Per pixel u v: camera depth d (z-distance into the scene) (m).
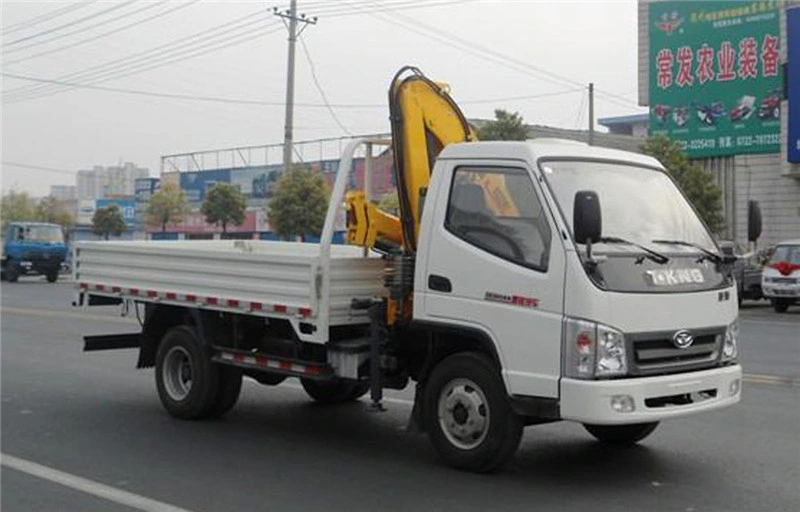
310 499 6.23
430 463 7.21
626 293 6.13
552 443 7.90
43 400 10.20
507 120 29.09
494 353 6.54
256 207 54.47
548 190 6.37
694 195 29.16
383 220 7.81
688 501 6.14
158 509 6.03
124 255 9.55
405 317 7.33
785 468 7.04
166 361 9.22
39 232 36.56
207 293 8.52
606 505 6.04
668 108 32.94
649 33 33.25
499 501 6.14
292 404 9.93
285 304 7.68
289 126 36.56
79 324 18.42
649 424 7.58
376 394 7.37
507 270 6.44
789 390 10.61
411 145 7.49
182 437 8.26
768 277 23.16
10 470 7.09
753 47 30.92
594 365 6.03
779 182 30.73
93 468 7.14
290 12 35.44
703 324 6.57
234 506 6.09
